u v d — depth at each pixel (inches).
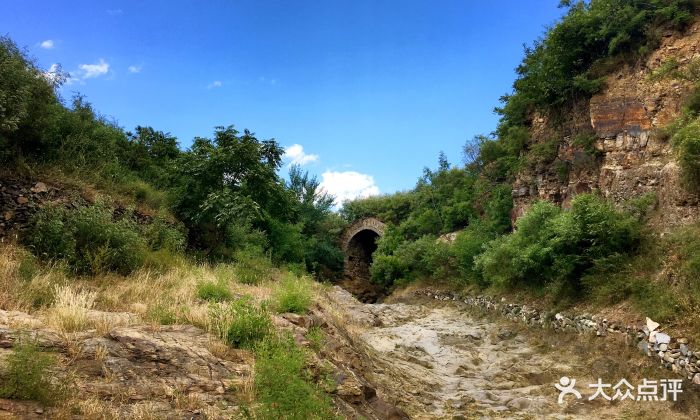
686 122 444.1
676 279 362.6
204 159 588.7
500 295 631.8
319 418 171.0
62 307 230.1
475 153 1162.6
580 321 433.7
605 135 570.6
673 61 511.5
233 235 666.8
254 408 175.3
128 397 171.3
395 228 1251.2
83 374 175.9
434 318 681.0
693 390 292.8
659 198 458.6
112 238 400.5
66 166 467.8
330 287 836.6
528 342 493.4
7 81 390.9
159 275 393.4
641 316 368.8
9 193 383.6
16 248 341.4
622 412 301.7
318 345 281.9
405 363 411.5
